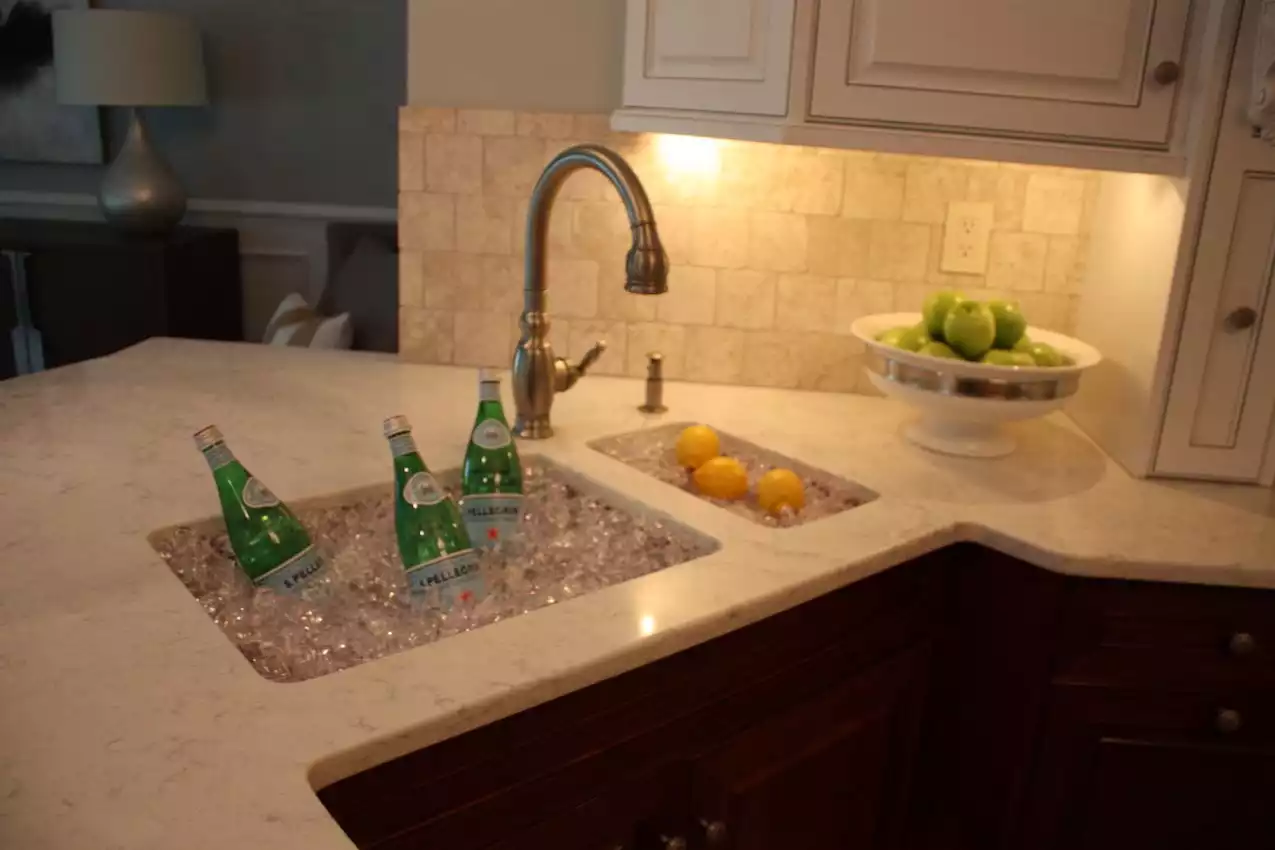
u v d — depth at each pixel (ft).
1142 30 4.28
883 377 4.82
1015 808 4.35
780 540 3.88
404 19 10.69
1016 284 5.57
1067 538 4.05
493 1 5.33
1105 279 5.23
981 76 4.36
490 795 2.91
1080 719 4.17
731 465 4.60
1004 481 4.64
